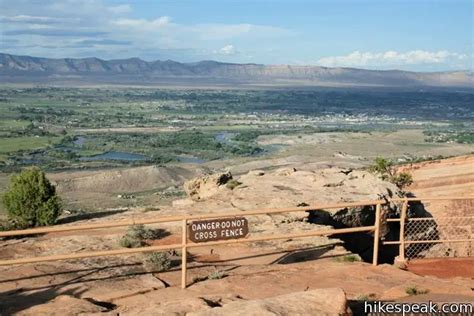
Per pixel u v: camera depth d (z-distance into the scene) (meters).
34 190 24.39
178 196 92.50
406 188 47.44
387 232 21.95
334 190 23.08
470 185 47.16
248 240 11.37
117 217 21.67
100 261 12.91
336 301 8.40
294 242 14.99
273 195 21.70
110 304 10.30
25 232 10.00
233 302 8.50
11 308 9.72
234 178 28.84
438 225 25.56
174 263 12.86
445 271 12.98
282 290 10.89
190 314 8.18
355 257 13.80
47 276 11.73
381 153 151.88
